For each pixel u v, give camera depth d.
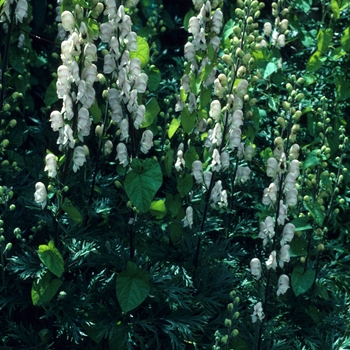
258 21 2.33
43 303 1.74
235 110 1.77
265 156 2.00
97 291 1.79
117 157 1.73
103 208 1.81
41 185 1.69
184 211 1.87
